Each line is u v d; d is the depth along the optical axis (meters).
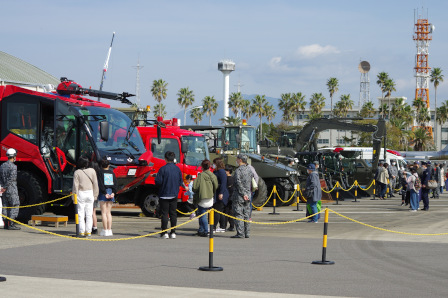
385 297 8.82
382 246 14.55
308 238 16.06
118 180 18.47
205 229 16.22
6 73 30.84
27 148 18.06
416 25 160.50
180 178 15.84
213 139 28.27
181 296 8.58
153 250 13.38
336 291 9.18
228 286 9.43
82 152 18.03
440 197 40.62
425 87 160.38
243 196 15.91
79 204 15.52
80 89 20.23
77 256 12.30
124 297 8.47
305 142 36.25
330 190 33.09
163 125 22.89
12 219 15.34
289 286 9.50
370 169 36.44
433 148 127.75
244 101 134.75
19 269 10.68
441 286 9.70
